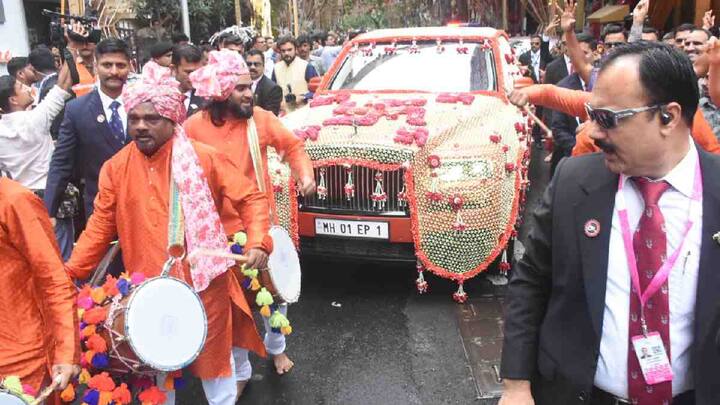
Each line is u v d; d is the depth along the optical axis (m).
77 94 5.19
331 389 3.60
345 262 5.55
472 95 5.41
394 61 6.09
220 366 2.80
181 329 2.45
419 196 4.39
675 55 1.59
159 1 13.87
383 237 4.51
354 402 3.46
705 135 2.85
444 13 26.94
